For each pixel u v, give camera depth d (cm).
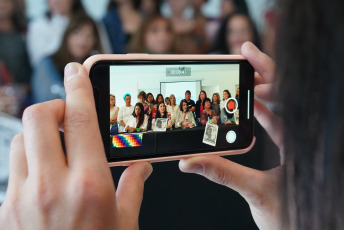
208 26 193
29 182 42
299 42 20
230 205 145
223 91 77
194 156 73
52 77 180
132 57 69
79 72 49
